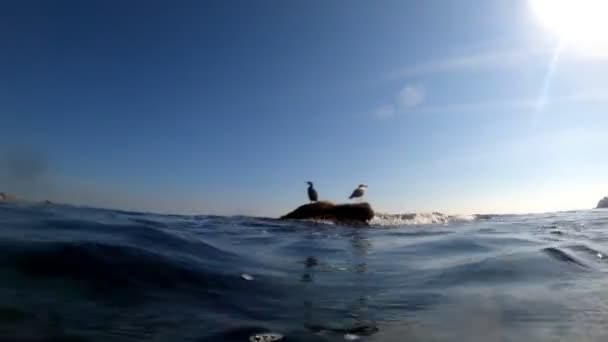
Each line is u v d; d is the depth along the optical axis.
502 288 4.78
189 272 4.86
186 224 10.61
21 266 4.13
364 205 15.71
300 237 9.86
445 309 4.05
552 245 7.71
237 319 3.62
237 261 5.98
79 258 4.57
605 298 4.31
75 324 3.14
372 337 3.32
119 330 3.14
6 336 2.81
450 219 17.19
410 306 4.17
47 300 3.50
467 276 5.44
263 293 4.51
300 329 3.46
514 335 3.34
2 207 8.67
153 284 4.30
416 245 8.66
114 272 4.40
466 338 3.29
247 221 14.22
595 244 7.94
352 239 9.80
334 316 3.83
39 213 8.09
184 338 3.11
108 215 9.89
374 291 4.78
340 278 5.46
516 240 8.93
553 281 5.09
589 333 3.37
